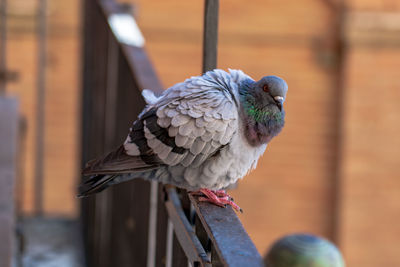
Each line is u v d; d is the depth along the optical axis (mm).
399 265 13055
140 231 4098
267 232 13180
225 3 12594
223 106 2852
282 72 12828
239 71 3086
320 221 13117
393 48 12422
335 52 12688
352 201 12930
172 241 3244
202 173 2930
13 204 4707
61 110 12492
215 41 3201
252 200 13086
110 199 5301
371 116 12727
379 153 12797
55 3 11961
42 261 6039
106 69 5609
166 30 12469
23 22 11867
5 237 4352
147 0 12344
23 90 12148
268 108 2934
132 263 4355
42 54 8242
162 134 2863
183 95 2879
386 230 12906
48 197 12672
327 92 12836
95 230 5914
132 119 4238
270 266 1543
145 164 2914
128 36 4906
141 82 3922
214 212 2627
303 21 12648
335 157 13008
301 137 12961
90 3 7074
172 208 3166
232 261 2094
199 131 2828
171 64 12586
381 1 12250
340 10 12500
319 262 1495
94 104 6461
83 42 7746
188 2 12406
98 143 6156
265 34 12703
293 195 13070
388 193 12852
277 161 13023
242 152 2963
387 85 12586
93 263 5980
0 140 5562
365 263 13031
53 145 12586
